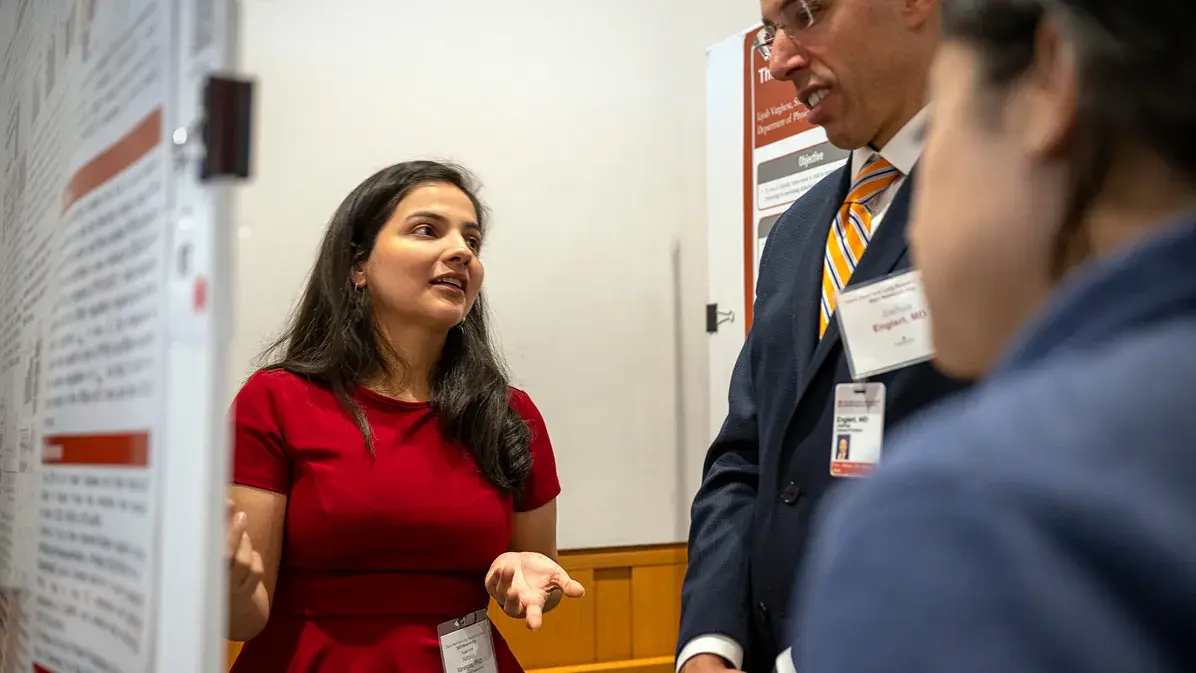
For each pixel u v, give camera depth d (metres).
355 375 1.49
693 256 2.72
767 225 2.32
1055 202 0.38
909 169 1.08
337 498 1.35
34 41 1.02
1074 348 0.34
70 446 0.75
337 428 1.41
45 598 0.82
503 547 1.51
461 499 1.43
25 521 0.95
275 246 2.17
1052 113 0.38
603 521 2.54
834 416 1.04
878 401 1.00
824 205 1.24
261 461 1.37
